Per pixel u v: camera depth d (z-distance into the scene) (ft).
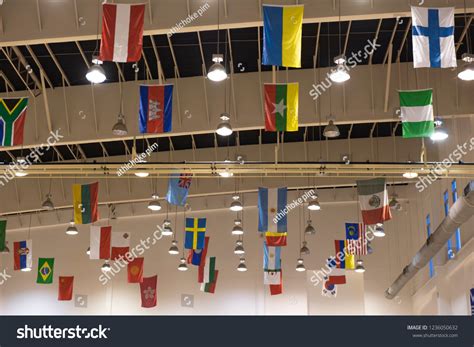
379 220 61.93
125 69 70.64
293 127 51.29
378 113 65.82
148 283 97.09
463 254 74.54
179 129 67.82
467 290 74.02
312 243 104.32
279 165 61.62
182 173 63.57
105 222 107.65
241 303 103.04
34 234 107.96
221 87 68.33
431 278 89.25
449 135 80.79
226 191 93.35
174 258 105.60
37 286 105.70
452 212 62.90
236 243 105.19
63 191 90.27
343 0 51.06
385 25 63.82
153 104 52.60
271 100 51.75
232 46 67.31
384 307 102.12
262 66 69.26
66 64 69.00
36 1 51.62
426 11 43.96
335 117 66.18
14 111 53.11
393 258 103.24
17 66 69.67
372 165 61.41
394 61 69.00
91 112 69.26
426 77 65.82
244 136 88.58
